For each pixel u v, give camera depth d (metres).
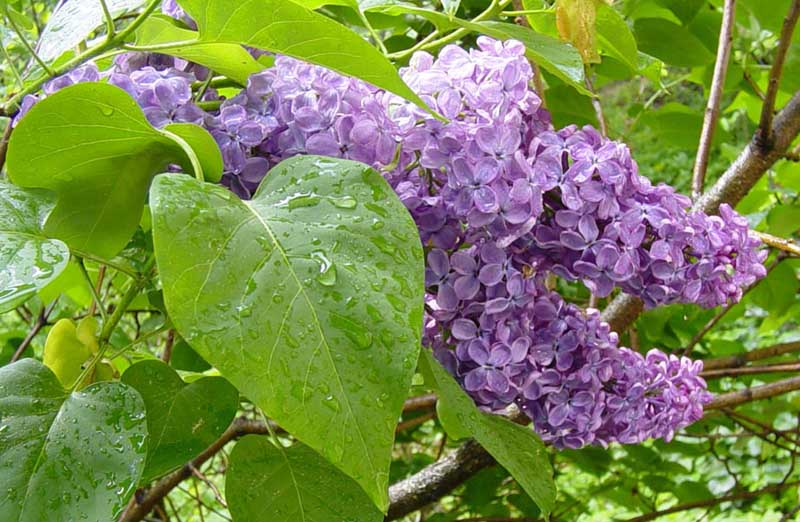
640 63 0.66
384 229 0.45
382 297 0.43
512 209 0.52
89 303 0.88
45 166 0.51
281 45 0.48
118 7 0.54
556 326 0.57
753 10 0.94
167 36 0.55
